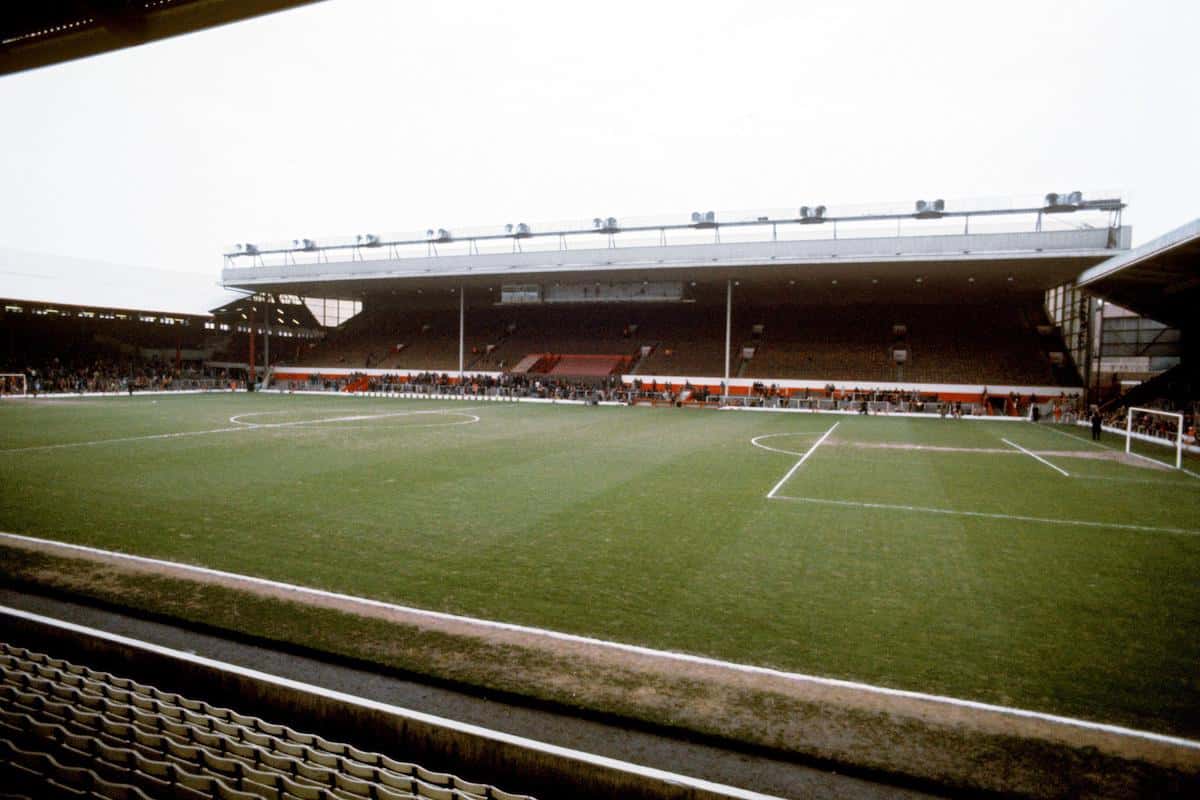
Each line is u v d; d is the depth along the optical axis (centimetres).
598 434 2239
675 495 1213
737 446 1978
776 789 368
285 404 3466
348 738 397
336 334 5831
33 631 500
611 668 514
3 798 268
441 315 5788
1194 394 2953
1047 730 428
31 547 816
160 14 455
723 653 557
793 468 1561
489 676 496
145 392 4284
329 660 529
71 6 440
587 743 414
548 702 460
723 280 4462
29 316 4628
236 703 431
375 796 267
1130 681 513
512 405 3666
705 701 462
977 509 1136
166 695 372
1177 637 599
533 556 825
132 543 852
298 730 411
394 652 536
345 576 739
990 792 361
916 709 454
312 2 423
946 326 4381
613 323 5162
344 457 1608
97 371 4588
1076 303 3812
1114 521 1060
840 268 3841
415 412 3081
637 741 417
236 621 595
